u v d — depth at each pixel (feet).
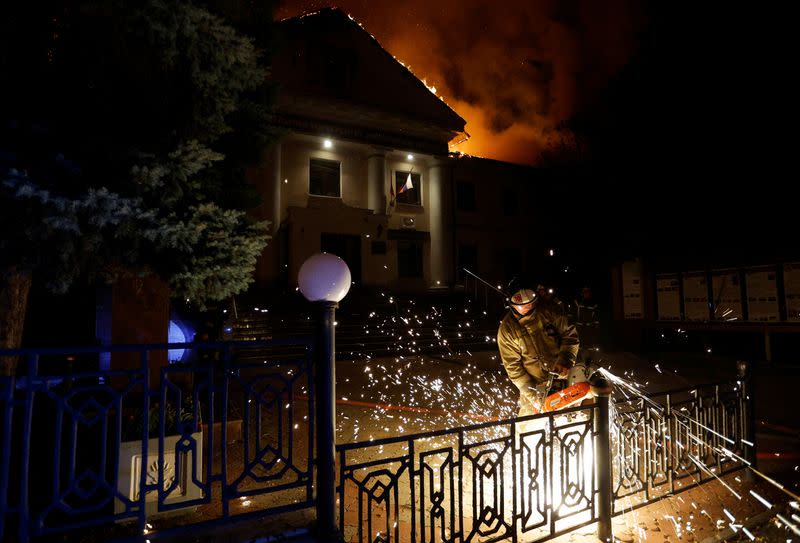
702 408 15.38
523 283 15.12
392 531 12.28
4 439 7.94
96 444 13.78
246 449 9.82
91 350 8.61
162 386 9.30
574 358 14.87
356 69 67.10
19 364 23.30
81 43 11.96
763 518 13.32
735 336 45.09
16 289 12.89
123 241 12.15
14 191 10.27
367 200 68.49
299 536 9.85
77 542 11.08
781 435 21.42
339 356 41.50
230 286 14.14
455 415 24.75
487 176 79.41
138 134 13.01
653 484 13.85
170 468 12.69
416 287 71.36
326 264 9.80
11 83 12.05
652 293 50.67
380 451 19.02
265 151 20.58
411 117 69.05
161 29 11.53
